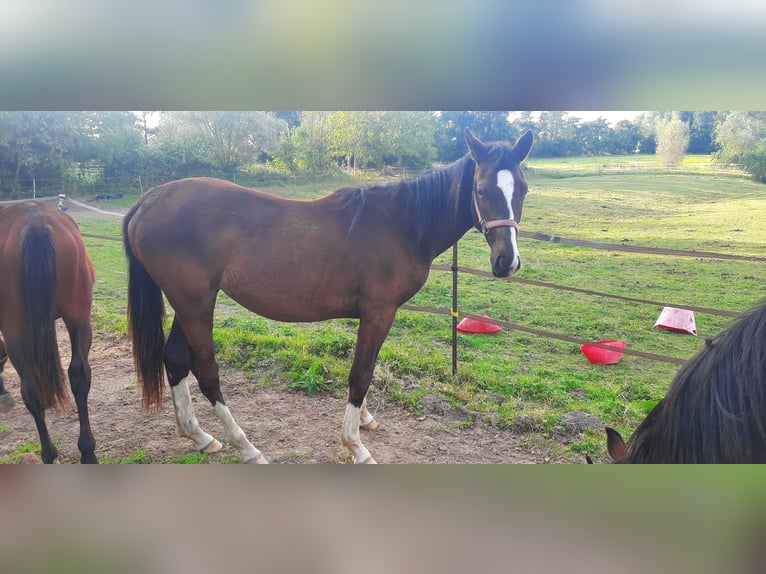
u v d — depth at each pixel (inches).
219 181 115.9
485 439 129.7
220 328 198.5
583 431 132.6
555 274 301.6
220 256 109.7
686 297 257.3
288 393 152.9
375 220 113.7
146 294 115.7
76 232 113.1
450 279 294.0
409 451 123.3
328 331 205.2
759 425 50.7
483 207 107.4
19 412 140.3
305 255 110.3
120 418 136.3
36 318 98.1
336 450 123.3
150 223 108.7
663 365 184.7
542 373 170.9
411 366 165.3
